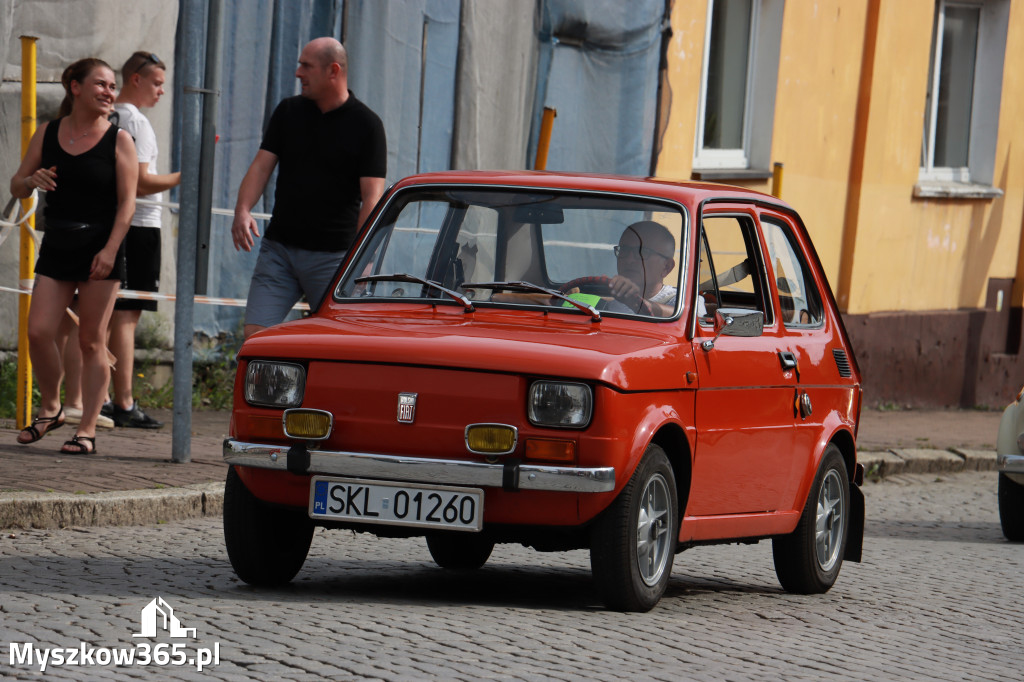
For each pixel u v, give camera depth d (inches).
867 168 2166.6
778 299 871.1
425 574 845.8
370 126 1020.5
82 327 1077.8
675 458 748.6
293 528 754.2
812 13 2073.1
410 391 685.3
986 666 711.7
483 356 680.4
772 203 892.0
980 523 1357.0
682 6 1893.5
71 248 1064.2
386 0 1592.0
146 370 1472.7
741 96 2048.5
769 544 1104.8
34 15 1348.4
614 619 715.4
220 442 1236.5
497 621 690.2
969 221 2349.9
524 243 791.1
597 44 1798.7
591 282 775.7
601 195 796.0
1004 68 2385.6
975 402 2370.8
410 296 788.0
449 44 1652.3
